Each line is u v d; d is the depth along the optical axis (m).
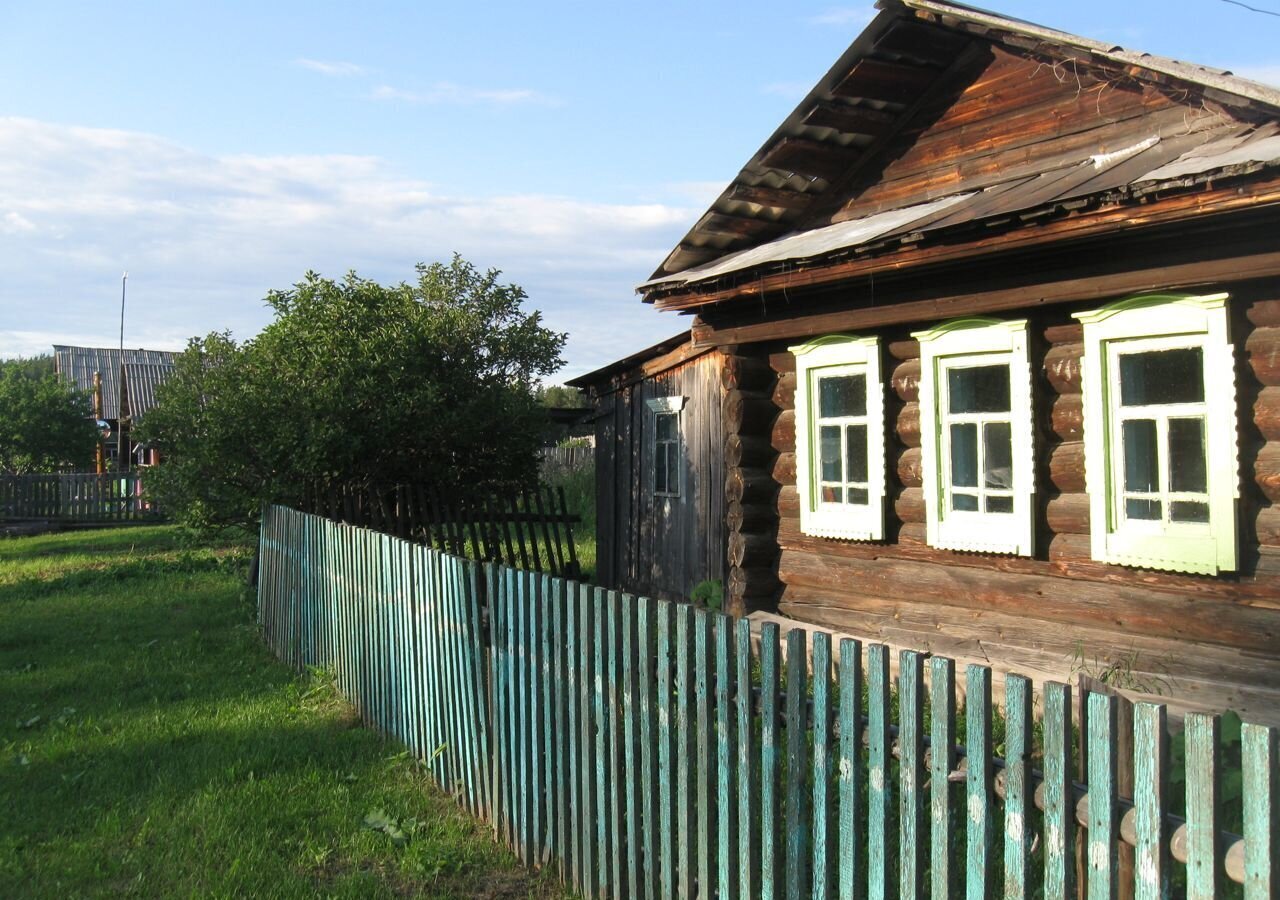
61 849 5.61
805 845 3.58
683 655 4.09
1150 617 6.79
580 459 26.73
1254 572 6.24
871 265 7.43
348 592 8.27
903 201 9.27
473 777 5.88
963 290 7.52
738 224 10.12
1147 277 6.43
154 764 6.93
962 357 7.88
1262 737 2.38
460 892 4.98
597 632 4.64
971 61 8.62
